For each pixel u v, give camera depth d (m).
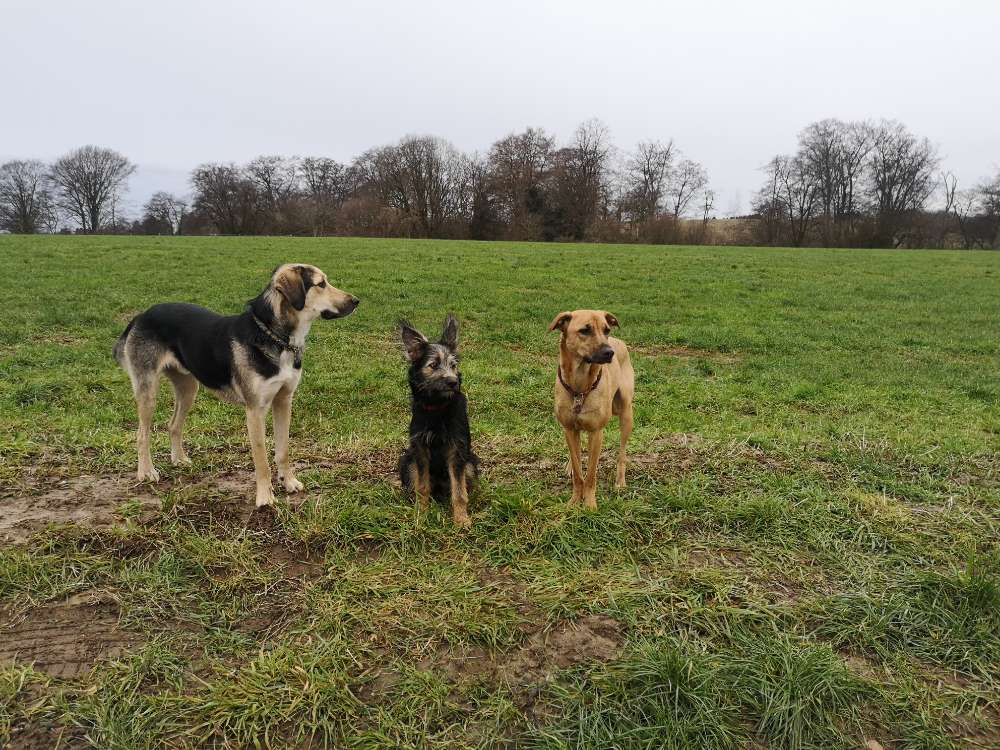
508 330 13.87
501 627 3.57
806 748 2.89
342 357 11.10
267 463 5.02
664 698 3.06
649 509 4.88
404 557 4.30
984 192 66.38
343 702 3.06
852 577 4.11
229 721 2.97
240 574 4.03
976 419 8.02
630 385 5.72
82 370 9.37
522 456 6.45
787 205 69.19
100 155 74.25
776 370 10.91
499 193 67.50
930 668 3.39
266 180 77.44
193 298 15.58
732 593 3.88
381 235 65.75
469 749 2.83
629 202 70.12
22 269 19.17
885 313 16.94
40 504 4.99
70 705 3.03
